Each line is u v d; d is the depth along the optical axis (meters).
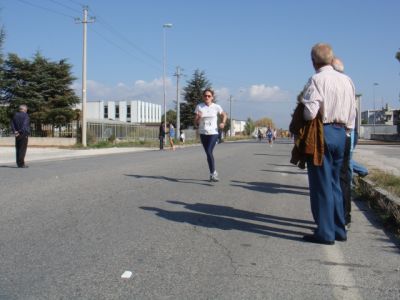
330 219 5.78
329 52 5.68
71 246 5.40
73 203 7.90
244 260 5.07
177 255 5.17
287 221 7.03
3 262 4.80
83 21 34.84
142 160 18.09
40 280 4.33
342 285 4.40
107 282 4.31
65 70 48.16
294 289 4.26
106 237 5.81
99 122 43.59
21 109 14.01
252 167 16.09
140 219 6.84
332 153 5.71
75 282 4.29
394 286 4.40
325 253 5.41
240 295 4.09
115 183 10.41
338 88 5.60
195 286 4.27
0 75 44.25
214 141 11.24
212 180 11.38
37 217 6.80
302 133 5.64
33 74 46.75
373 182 9.89
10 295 3.98
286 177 13.12
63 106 47.28
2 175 11.56
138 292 4.09
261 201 8.74
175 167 14.67
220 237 5.98
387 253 5.49
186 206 7.95
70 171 12.77
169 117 100.25
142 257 5.06
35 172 12.41
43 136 42.62
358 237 6.25
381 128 83.50
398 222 6.56
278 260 5.10
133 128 51.09
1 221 6.50
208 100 11.16
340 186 6.64
